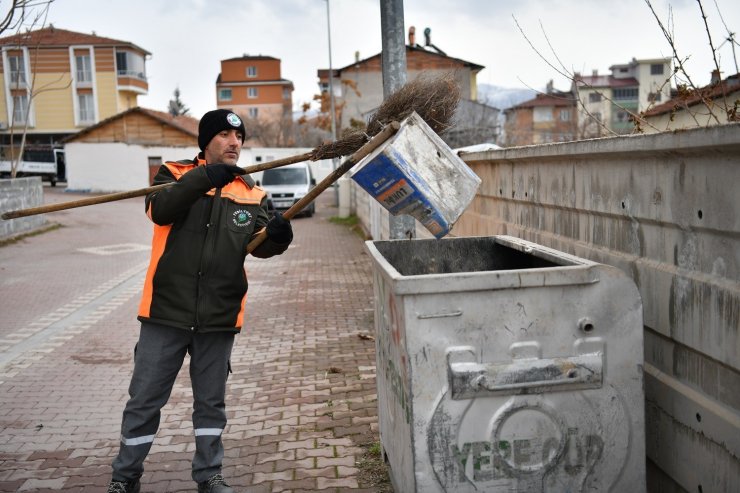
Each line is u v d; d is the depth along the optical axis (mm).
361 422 4328
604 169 3162
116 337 7246
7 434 4430
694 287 2404
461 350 2383
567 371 2404
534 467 2438
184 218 3135
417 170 2719
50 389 5430
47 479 3730
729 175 2188
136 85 52031
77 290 10281
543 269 2391
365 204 17141
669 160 2555
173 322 3076
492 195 5418
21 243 16406
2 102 49500
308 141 56219
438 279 2348
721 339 2252
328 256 13781
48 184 46062
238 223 3195
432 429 2396
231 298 3201
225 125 3248
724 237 2250
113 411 4875
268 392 5105
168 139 38938
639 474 2486
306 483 3527
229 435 4266
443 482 2414
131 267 12781
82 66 50531
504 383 2385
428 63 35812
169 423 4562
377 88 38531
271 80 81812
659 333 2672
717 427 2287
